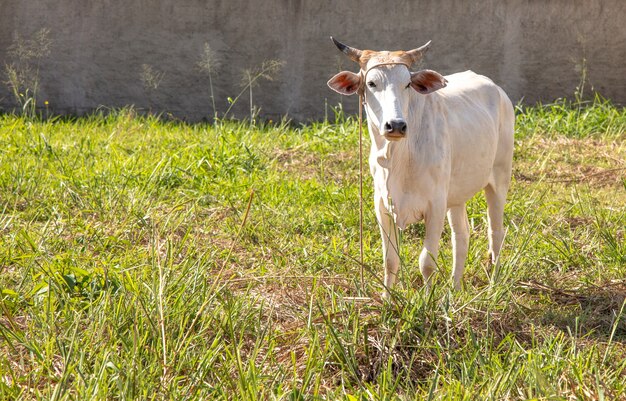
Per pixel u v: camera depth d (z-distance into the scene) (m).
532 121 13.41
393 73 5.92
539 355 5.14
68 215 8.17
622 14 14.59
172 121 14.94
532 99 14.95
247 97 15.30
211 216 8.62
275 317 6.08
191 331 5.48
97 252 7.45
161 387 4.72
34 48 15.43
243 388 4.64
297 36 15.09
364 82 6.14
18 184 9.09
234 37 15.19
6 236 7.39
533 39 14.79
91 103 15.55
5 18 15.37
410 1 14.87
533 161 11.80
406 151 6.11
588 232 8.19
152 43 15.32
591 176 10.96
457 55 14.94
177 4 15.17
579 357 5.09
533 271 7.23
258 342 5.16
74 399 4.50
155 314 5.45
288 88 15.24
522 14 14.74
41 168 10.03
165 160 10.45
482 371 5.05
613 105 14.68
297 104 15.26
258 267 7.11
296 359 5.34
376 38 15.01
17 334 5.28
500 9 14.76
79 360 4.93
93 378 4.64
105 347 5.12
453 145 6.51
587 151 12.25
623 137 13.06
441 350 5.32
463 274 7.04
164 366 4.86
